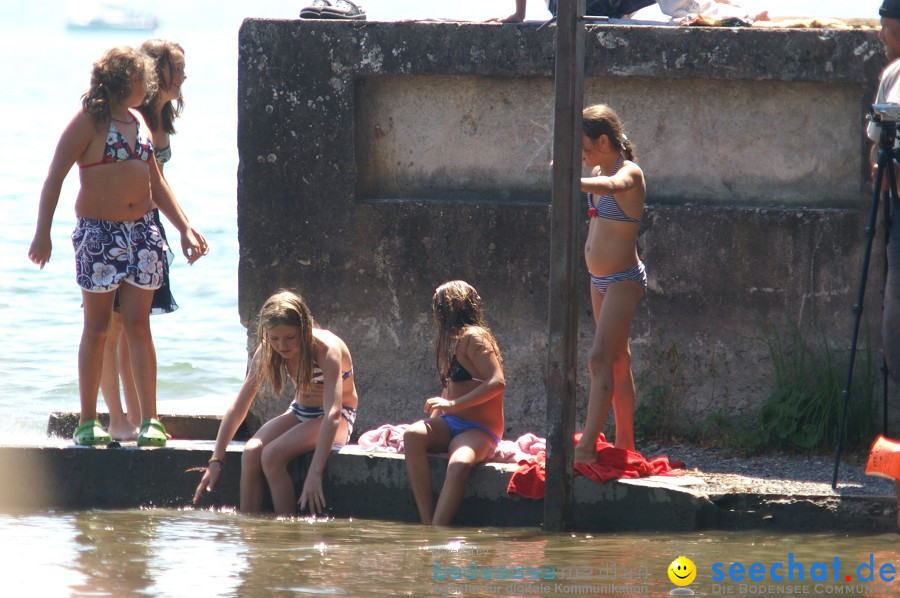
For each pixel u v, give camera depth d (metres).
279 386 23.95
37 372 37.75
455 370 23.23
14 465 24.41
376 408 26.67
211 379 38.53
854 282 24.72
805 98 24.98
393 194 26.73
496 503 22.62
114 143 23.73
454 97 26.25
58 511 23.89
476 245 26.08
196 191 88.94
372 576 18.58
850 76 24.42
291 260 26.62
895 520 21.16
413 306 26.38
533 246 25.86
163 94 25.66
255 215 26.62
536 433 26.14
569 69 20.50
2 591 17.52
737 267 25.20
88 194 23.83
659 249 25.48
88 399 24.61
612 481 21.98
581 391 26.02
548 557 19.78
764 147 25.31
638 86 25.61
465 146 26.36
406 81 26.30
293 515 23.45
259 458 23.61
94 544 20.62
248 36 26.22
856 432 24.48
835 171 25.05
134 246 24.11
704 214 25.20
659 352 25.69
